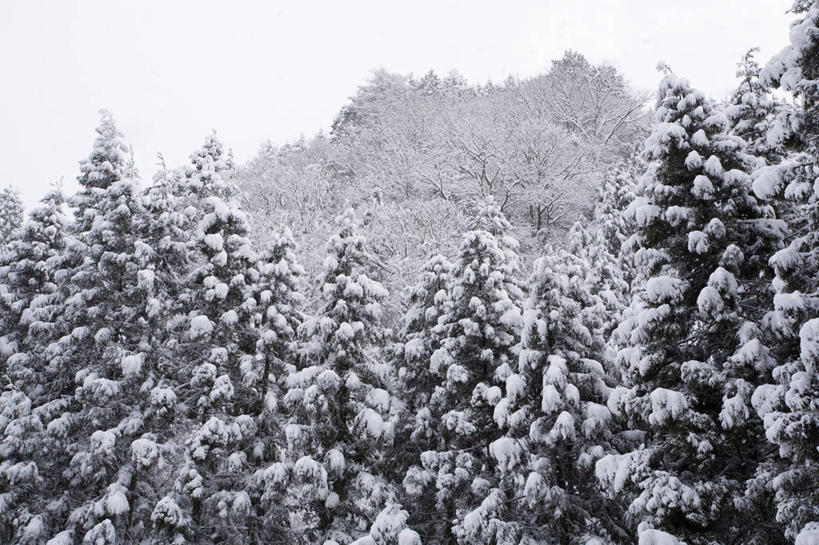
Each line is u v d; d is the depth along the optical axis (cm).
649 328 1265
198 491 1762
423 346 1930
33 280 2430
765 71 1109
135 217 2200
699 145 1286
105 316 2077
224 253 2041
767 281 1268
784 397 1014
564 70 5925
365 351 1992
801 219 1314
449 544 1761
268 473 1748
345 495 1862
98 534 1723
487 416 1728
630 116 5300
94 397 1902
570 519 1472
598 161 4634
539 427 1454
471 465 1656
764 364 1119
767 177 1094
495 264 1873
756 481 1107
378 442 1836
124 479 1881
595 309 1755
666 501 1108
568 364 1533
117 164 2361
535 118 4856
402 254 3434
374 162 5294
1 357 2278
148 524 1941
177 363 2125
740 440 1195
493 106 5709
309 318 1962
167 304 2048
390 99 6312
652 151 1327
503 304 1778
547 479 1437
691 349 1313
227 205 2169
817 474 1017
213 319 2059
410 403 2061
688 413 1168
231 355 2052
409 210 3850
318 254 3497
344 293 1908
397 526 1538
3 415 1995
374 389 1867
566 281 1605
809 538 874
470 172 4459
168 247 2075
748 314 1259
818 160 1063
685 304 1292
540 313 1569
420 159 4781
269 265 2077
